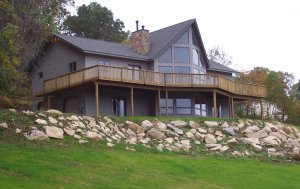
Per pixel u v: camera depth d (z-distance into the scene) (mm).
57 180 15578
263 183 19812
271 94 61844
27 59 25969
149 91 38844
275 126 34625
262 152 28703
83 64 36812
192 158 24719
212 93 39781
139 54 39656
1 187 13680
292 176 22094
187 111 39312
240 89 40156
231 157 26641
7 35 20562
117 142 25750
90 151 21672
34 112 25438
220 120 33188
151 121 30234
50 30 25062
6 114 24203
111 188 15508
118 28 72875
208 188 17688
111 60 37875
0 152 18625
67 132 24422
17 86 27438
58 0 25297
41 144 22000
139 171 19234
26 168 16453
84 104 35500
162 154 25094
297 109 61688
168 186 17141
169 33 41438
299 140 33938
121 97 37469
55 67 40062
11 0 22438
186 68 40500
